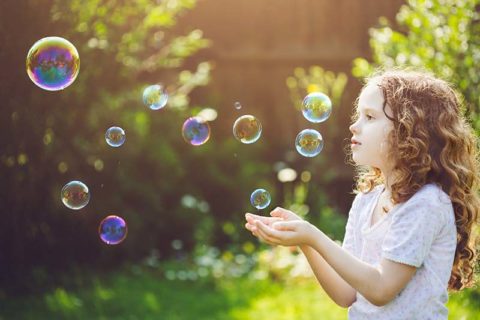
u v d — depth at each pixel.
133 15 5.72
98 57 5.52
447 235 2.17
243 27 9.31
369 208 2.37
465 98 3.79
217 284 6.08
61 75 3.17
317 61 9.24
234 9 9.27
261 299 5.52
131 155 6.54
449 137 2.23
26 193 5.45
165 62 6.58
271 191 8.30
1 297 5.27
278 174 8.70
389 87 2.27
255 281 6.08
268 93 9.47
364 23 8.54
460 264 2.33
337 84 9.14
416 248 2.09
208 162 8.02
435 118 2.24
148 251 6.79
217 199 8.05
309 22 9.20
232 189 8.08
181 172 7.35
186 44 6.85
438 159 2.22
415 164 2.20
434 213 2.13
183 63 9.04
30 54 3.19
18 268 5.55
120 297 5.42
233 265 6.67
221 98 9.24
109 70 5.68
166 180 7.17
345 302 2.37
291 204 8.33
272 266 6.29
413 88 2.26
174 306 5.30
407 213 2.14
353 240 2.42
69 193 3.39
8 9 4.88
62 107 5.45
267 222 2.34
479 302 4.01
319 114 3.19
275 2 9.27
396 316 2.14
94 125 5.90
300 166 9.00
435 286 2.13
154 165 7.00
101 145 6.02
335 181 8.93
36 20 5.00
